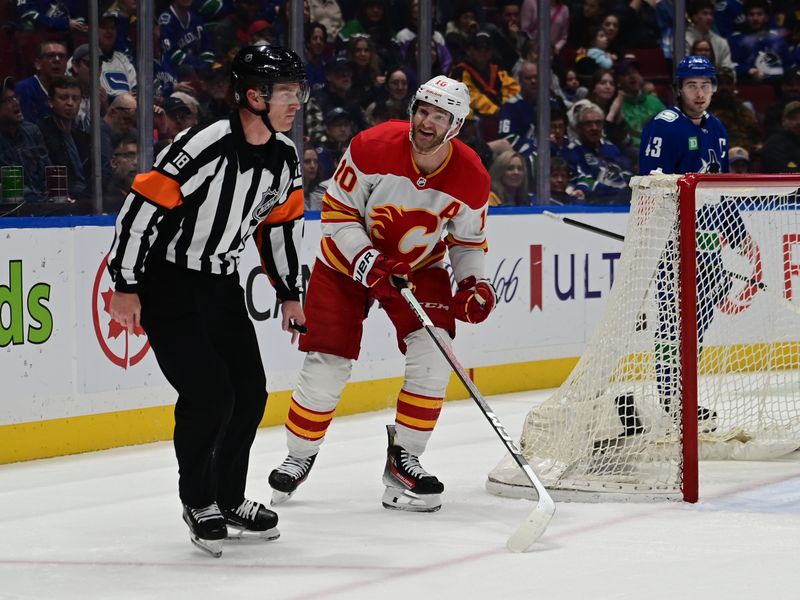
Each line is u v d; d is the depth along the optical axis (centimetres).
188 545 673
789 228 1095
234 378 660
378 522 727
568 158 1555
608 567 605
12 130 1164
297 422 773
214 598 560
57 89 1180
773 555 627
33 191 1175
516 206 1366
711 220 1026
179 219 622
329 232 762
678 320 771
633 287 820
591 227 1043
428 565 616
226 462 667
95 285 990
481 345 1296
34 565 631
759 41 1709
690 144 1065
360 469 909
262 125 624
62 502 801
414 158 735
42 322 953
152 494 826
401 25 1416
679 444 778
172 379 630
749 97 1712
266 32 1342
